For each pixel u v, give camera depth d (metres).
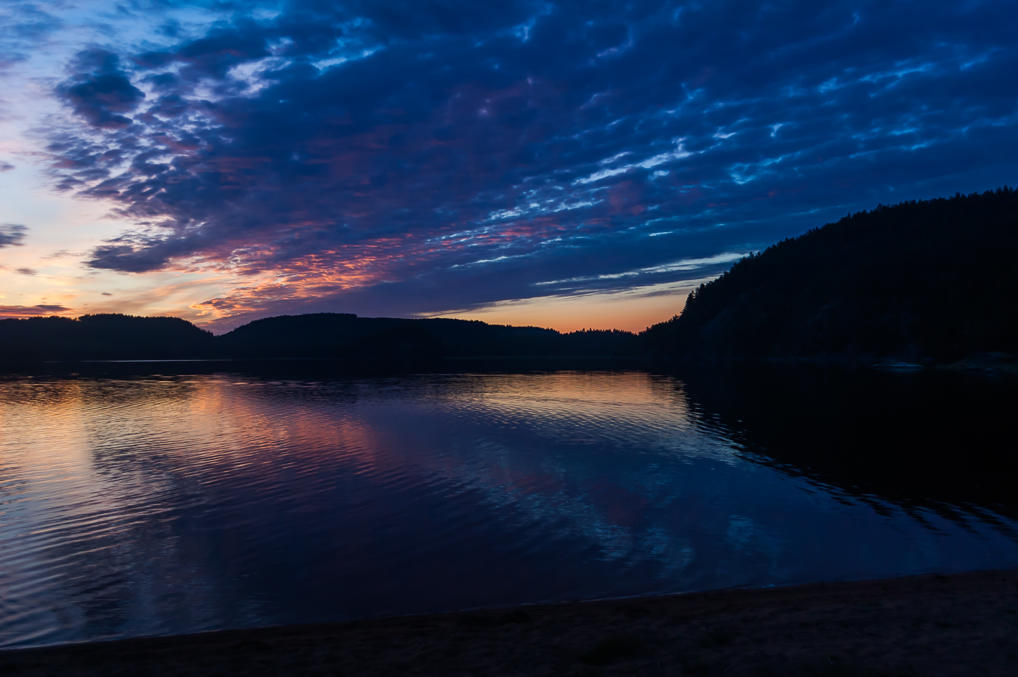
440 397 60.72
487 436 34.09
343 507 19.08
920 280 148.62
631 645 8.16
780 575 13.51
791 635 8.66
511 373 115.00
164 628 10.89
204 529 16.86
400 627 10.16
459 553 14.89
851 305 155.12
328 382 86.69
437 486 21.88
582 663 7.80
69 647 9.70
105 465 25.97
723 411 46.91
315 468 25.14
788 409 47.41
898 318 139.75
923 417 40.69
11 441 32.75
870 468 24.98
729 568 13.89
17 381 90.62
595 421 41.12
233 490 21.34
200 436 34.22
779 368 126.38
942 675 6.79
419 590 12.59
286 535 16.31
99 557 14.70
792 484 22.23
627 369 132.00
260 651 8.88
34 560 14.52
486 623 10.17
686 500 20.00
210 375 109.56
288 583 13.04
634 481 22.72
